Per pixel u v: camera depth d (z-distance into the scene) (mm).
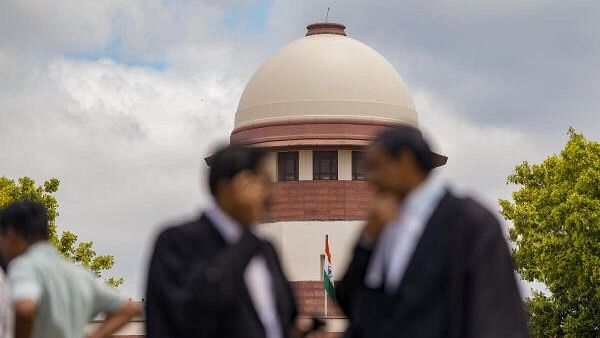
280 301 7676
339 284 7973
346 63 52469
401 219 7684
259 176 7727
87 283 9094
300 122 51281
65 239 51438
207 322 7312
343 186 50875
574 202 46562
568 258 46875
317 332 8547
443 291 7504
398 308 7516
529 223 49250
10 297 8789
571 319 49594
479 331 7293
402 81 53844
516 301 7445
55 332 8875
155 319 7430
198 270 7375
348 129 51062
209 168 7766
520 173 52438
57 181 51562
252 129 52000
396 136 7758
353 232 50594
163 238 7645
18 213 9102
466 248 7512
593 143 49156
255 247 7586
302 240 50594
